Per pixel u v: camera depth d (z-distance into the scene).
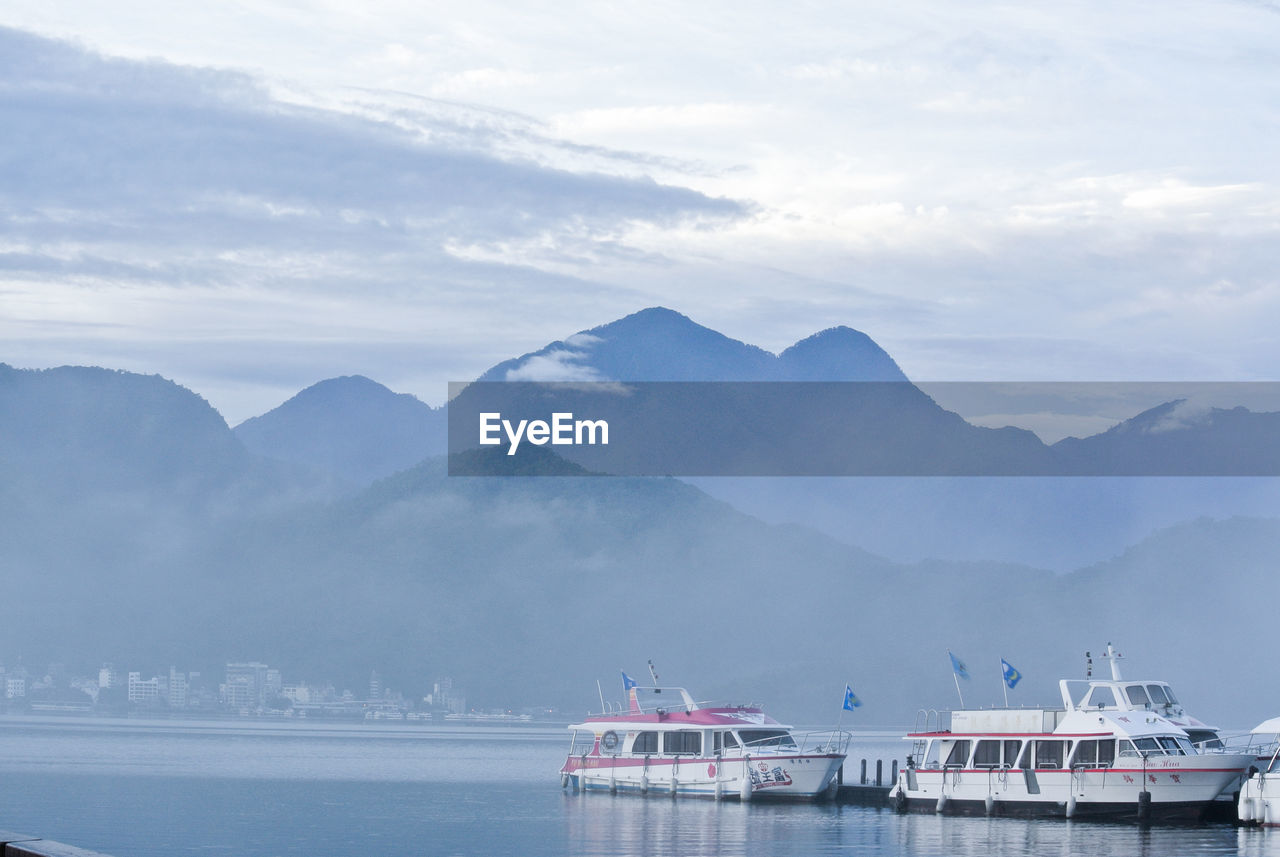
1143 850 79.56
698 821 100.88
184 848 94.88
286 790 160.38
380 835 102.31
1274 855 76.81
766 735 114.50
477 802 138.62
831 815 103.44
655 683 124.19
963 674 104.25
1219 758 87.50
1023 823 93.06
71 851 20.67
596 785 124.62
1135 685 95.00
